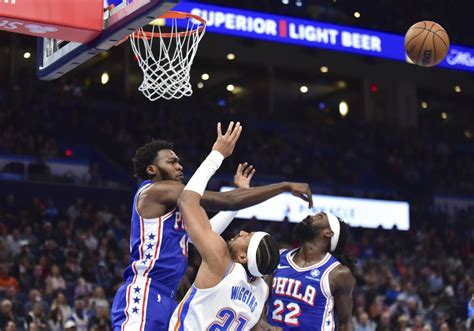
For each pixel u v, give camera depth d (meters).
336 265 5.65
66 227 16.89
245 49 26.88
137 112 24.14
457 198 25.75
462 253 22.03
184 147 23.45
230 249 4.30
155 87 6.79
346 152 26.36
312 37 22.56
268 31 21.67
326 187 23.78
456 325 14.35
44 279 13.98
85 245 16.25
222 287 4.15
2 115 21.03
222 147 4.45
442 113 31.25
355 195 23.03
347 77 29.17
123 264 15.67
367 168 25.94
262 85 28.70
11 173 19.38
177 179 4.70
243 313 4.22
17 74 25.14
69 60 6.45
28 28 5.95
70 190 19.41
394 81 29.16
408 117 29.16
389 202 23.14
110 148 22.67
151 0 5.35
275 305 5.75
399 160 26.36
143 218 4.55
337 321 5.92
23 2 5.79
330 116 29.75
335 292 5.63
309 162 25.05
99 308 12.43
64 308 12.65
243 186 5.08
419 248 20.70
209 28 20.53
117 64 26.75
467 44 26.67
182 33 7.09
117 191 20.00
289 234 19.75
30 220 17.33
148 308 4.48
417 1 27.03
